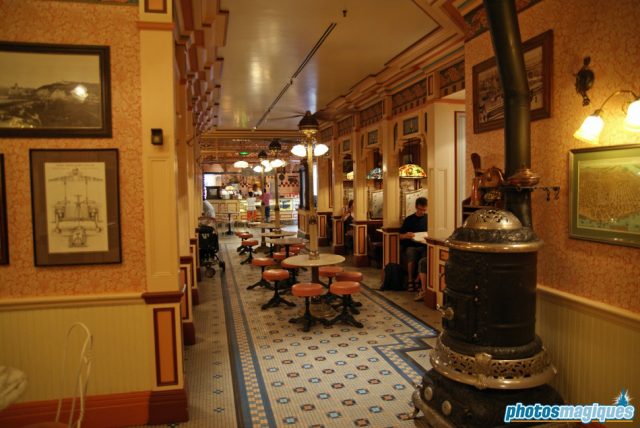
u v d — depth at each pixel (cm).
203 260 823
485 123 385
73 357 298
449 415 260
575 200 286
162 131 298
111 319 301
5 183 286
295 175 2292
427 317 539
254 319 539
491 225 257
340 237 1021
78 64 290
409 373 381
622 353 255
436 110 552
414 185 879
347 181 1151
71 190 293
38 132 288
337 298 613
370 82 696
